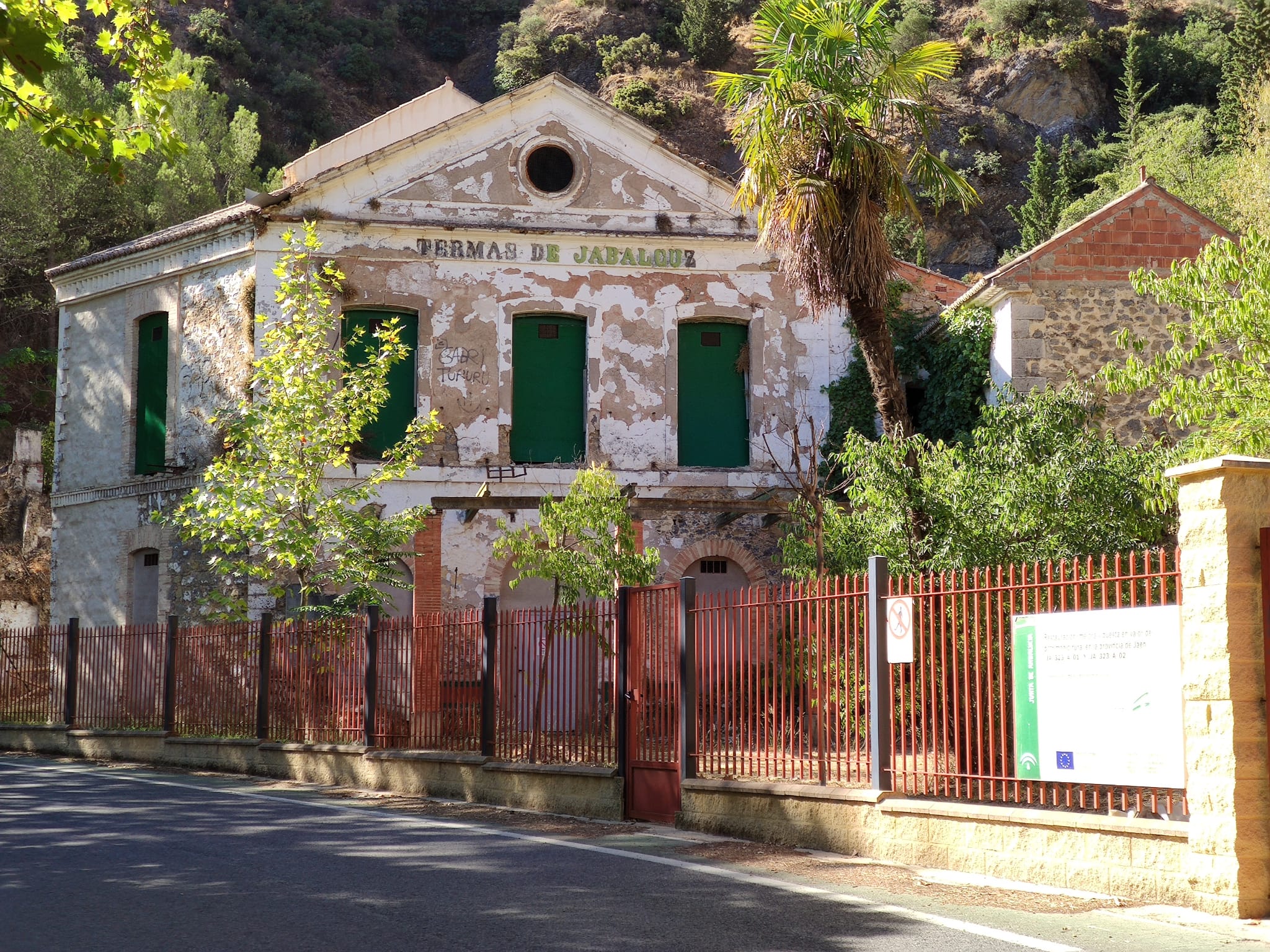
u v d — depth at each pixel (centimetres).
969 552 1265
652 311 2192
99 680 1956
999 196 6262
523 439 2167
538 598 2125
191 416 2230
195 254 2239
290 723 1602
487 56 8481
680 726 1090
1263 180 3142
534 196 2180
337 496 1788
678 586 1110
